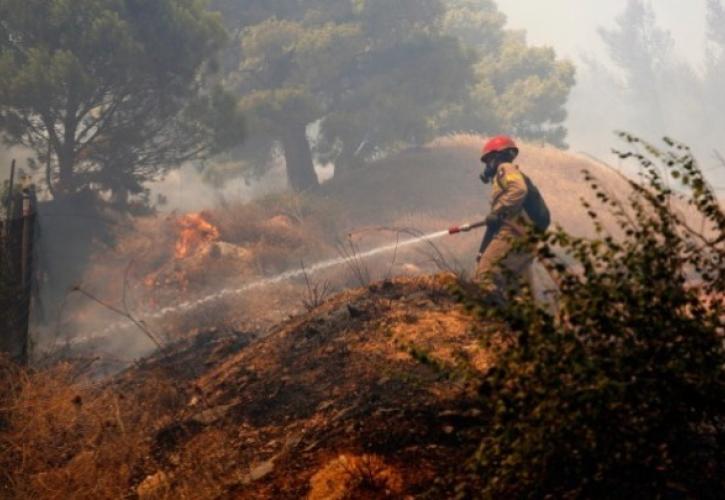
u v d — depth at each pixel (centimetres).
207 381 528
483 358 419
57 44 1552
